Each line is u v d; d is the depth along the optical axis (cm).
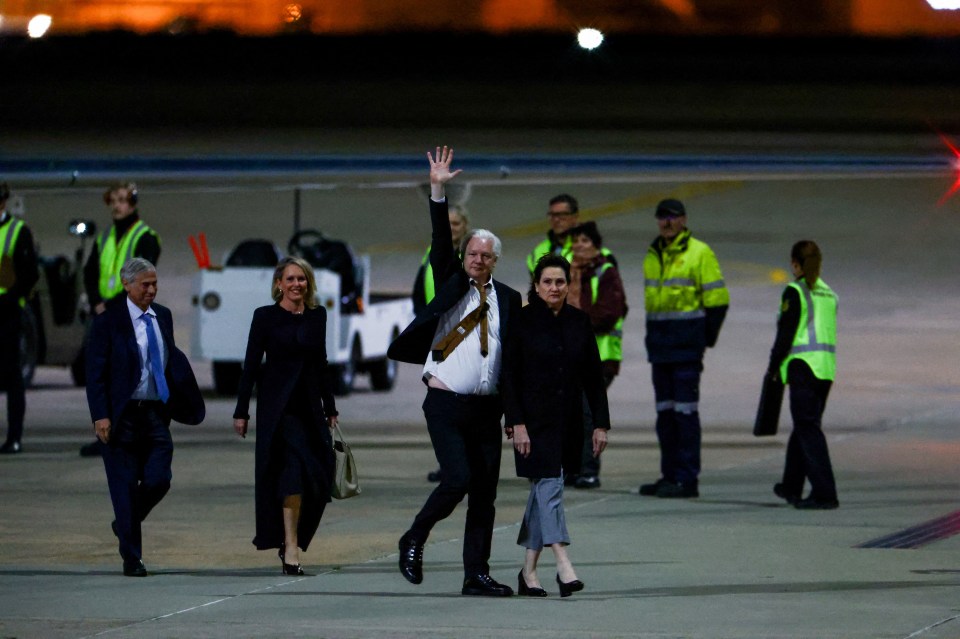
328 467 3183
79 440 5247
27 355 6412
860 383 6762
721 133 15588
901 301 9631
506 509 3994
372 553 3422
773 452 5062
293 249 6556
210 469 4644
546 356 2955
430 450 5112
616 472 4662
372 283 10281
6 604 2861
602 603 2875
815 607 2830
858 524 3762
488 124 16400
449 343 2970
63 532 3656
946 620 2709
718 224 13588
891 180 16175
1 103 17312
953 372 7094
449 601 2902
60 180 7362
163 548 3478
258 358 3192
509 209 14338
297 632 2622
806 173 11362
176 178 7888
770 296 9706
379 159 9006
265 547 3195
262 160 8538
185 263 10962
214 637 2584
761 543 3516
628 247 11981
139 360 3172
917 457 4819
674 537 3597
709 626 2667
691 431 4184
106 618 2739
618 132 15488
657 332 4228
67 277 6506
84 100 17825
